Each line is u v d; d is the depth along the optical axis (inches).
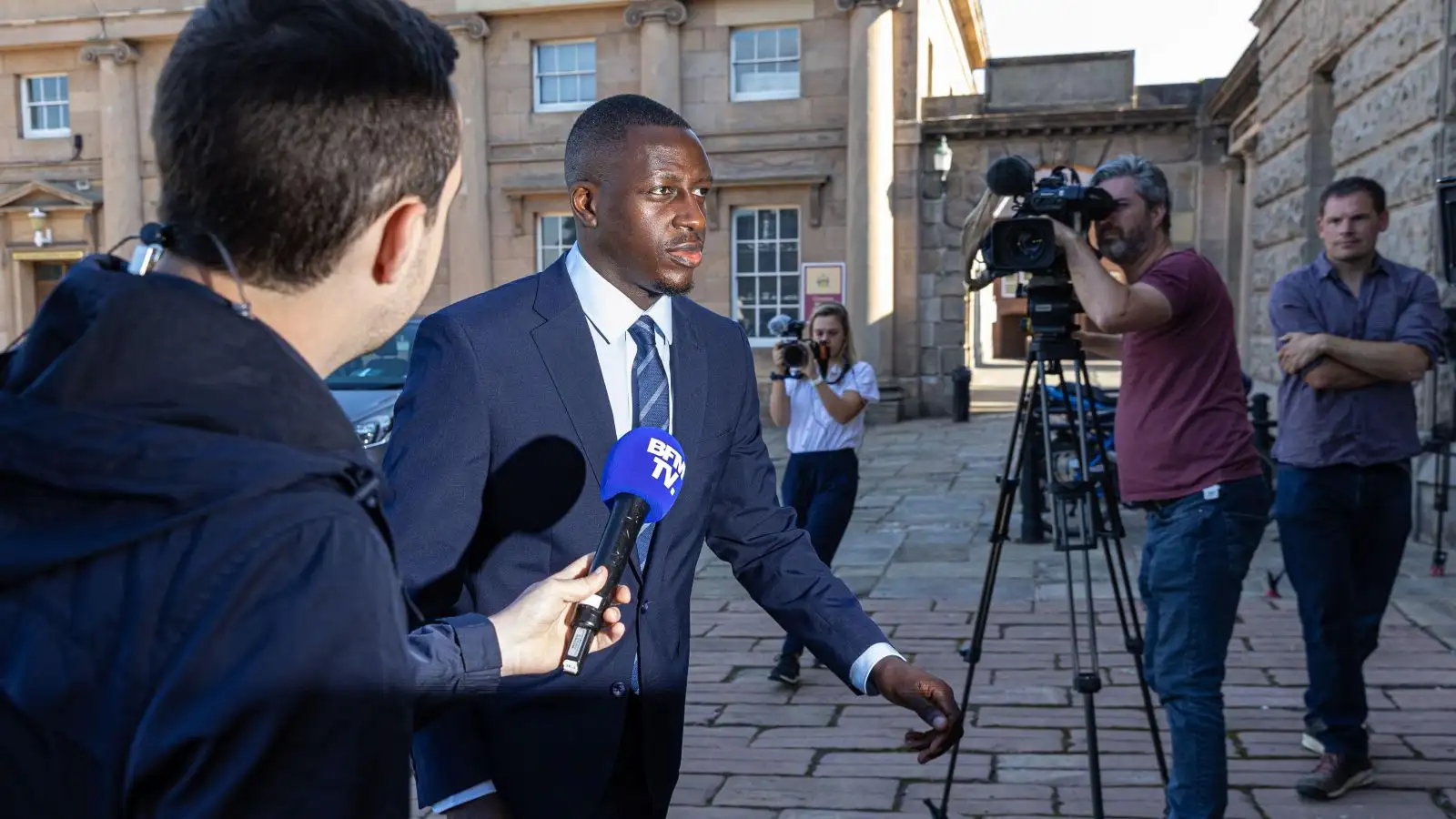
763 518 78.7
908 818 133.9
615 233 72.7
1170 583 115.8
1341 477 138.7
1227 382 117.0
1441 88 270.7
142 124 717.3
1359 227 142.0
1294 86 415.5
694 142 74.5
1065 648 200.4
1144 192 122.8
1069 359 122.4
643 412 73.6
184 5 698.8
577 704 67.3
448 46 38.9
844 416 195.8
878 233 651.5
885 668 70.9
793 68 669.9
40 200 730.2
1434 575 242.7
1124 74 638.5
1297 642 198.7
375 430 321.1
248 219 33.9
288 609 29.6
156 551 30.3
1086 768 147.1
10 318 747.4
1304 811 132.6
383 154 35.1
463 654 46.9
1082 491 118.9
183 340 31.5
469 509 67.3
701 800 140.4
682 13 662.5
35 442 30.0
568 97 693.9
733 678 190.5
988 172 120.3
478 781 67.4
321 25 34.7
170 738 28.8
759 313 684.7
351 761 30.1
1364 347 136.6
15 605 30.8
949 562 280.7
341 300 36.8
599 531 70.6
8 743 30.6
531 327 71.1
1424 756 146.9
